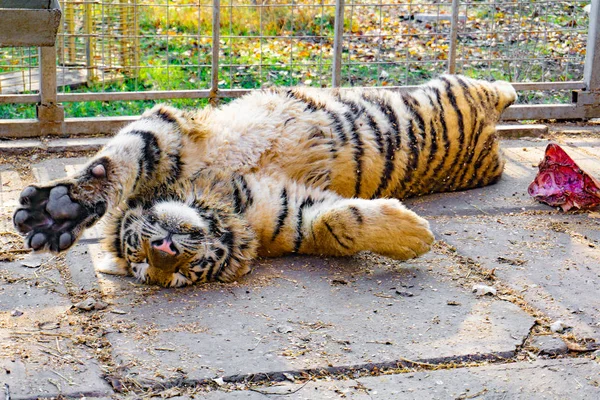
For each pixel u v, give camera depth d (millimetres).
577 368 3619
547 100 8977
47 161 6410
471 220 5410
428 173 5695
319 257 4746
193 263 4234
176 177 4617
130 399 3270
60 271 4469
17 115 7648
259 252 4695
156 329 3826
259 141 4840
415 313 4070
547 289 4398
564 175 5762
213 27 7129
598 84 7914
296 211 4699
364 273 4551
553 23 9898
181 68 9141
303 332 3838
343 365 3555
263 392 3352
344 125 5180
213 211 4387
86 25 8234
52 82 6801
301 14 10664
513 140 7492
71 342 3686
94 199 4145
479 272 4605
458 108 5785
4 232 4949
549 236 5164
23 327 3805
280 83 8836
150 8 10406
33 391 3273
